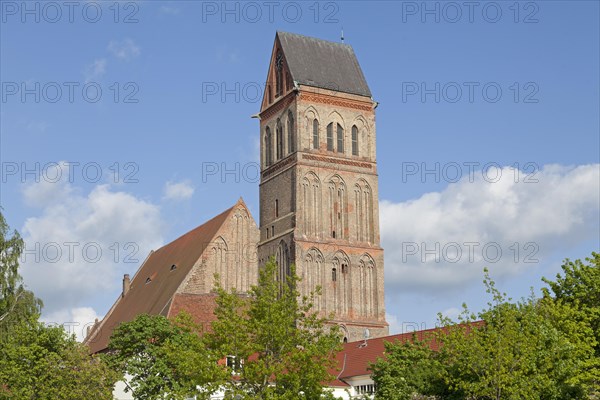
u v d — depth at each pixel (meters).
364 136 141.38
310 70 140.00
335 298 133.62
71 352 80.94
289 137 138.88
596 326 72.56
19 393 77.19
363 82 143.38
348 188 138.50
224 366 65.50
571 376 66.56
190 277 128.75
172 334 89.50
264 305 66.81
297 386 64.25
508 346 66.62
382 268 137.75
